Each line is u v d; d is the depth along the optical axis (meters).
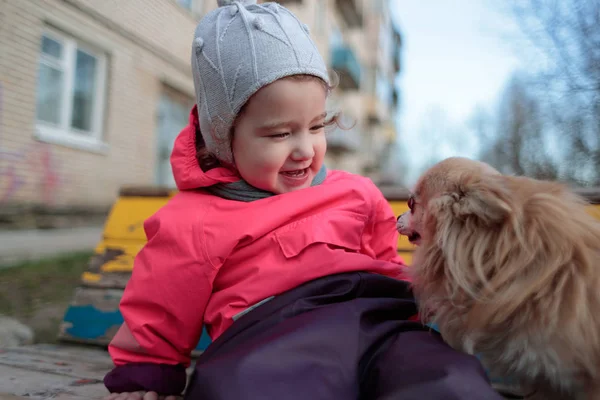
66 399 1.30
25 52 4.11
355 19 19.50
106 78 5.99
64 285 3.64
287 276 1.31
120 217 2.48
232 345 1.20
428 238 1.23
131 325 1.35
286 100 1.34
